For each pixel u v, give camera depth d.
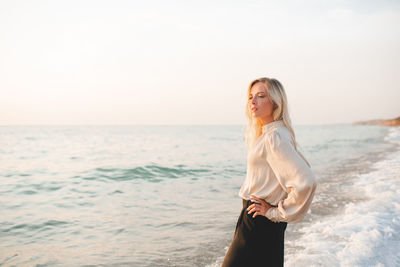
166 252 3.87
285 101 1.81
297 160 1.59
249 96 1.93
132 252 3.91
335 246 3.41
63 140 39.88
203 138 45.97
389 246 3.25
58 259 3.77
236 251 1.80
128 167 12.66
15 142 35.22
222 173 11.35
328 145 23.19
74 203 6.75
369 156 13.80
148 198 7.12
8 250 4.09
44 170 12.32
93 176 10.82
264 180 1.76
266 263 1.74
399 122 102.69
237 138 45.84
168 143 32.91
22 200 7.12
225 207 6.11
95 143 33.06
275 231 1.76
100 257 3.79
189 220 5.21
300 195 1.56
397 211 4.46
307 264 3.00
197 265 3.45
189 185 8.92
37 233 4.75
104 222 5.24
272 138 1.67
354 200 5.60
